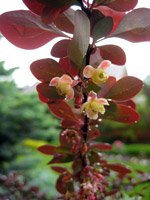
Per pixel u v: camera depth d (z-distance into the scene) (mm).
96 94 80
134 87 85
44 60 81
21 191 164
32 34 85
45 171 608
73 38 75
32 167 623
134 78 85
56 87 80
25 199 162
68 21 86
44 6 83
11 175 177
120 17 92
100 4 83
